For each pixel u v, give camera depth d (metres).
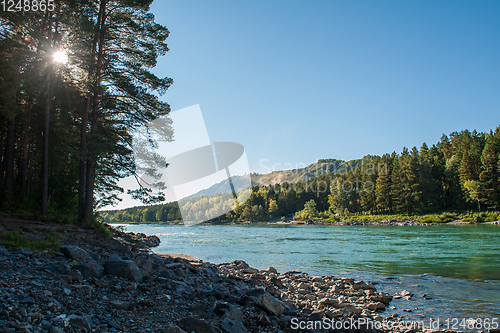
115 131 19.72
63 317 5.36
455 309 9.27
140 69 18.62
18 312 5.11
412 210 81.62
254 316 7.14
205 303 7.60
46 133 18.48
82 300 6.43
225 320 6.46
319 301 9.32
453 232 40.47
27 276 6.87
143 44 19.03
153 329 5.76
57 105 20.64
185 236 39.50
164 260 14.00
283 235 41.06
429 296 10.70
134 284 7.96
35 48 17.58
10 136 19.56
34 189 22.70
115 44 19.12
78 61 17.64
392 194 86.12
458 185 78.44
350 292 11.01
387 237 35.75
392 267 16.45
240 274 13.37
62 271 7.71
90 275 7.95
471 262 17.44
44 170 18.56
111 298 6.93
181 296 7.87
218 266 15.63
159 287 8.25
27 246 10.00
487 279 13.22
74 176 24.31
